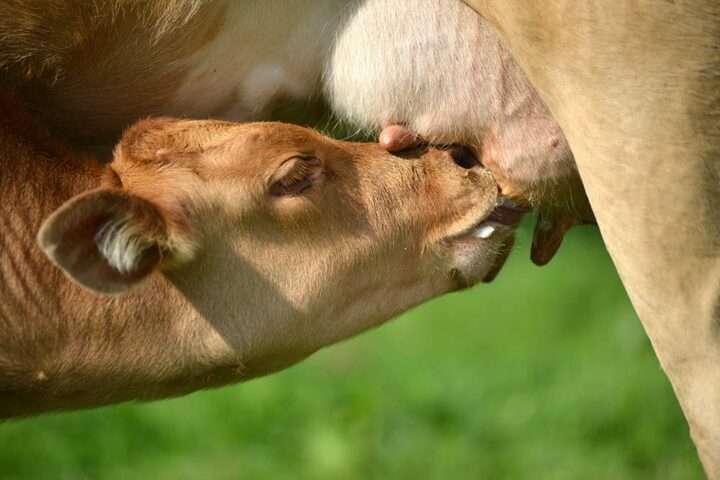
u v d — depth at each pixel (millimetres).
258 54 8578
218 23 8398
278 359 8812
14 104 8586
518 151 8469
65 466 12859
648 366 14078
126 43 8398
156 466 12883
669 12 7020
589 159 7359
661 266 7277
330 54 8555
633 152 7195
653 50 7078
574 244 13617
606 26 7121
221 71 8625
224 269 8500
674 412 13242
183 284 8453
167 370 8539
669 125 7121
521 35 7426
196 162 8500
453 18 8273
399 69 8375
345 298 8797
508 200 8852
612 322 16266
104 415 13398
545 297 17734
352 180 8805
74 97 8656
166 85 8656
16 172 8430
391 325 17266
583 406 13367
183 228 8242
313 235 8664
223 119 8961
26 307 8320
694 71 7059
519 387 14250
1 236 8352
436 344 16422
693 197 7160
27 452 12969
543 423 13328
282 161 8523
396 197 8836
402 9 8320
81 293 8359
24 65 8422
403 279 8922
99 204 7430
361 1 8383
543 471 12625
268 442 13258
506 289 18359
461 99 8391
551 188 8578
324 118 9164
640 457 12711
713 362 7281
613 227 7359
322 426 13242
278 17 8430
